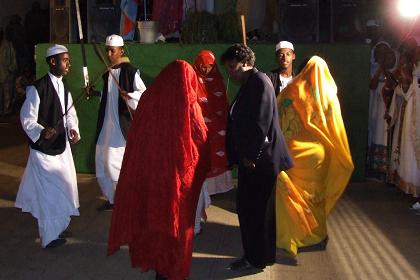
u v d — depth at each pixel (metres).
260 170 4.52
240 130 4.46
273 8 8.70
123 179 4.22
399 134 6.80
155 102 4.15
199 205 5.40
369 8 8.86
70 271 4.75
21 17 14.55
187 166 4.09
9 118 12.07
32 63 13.62
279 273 4.73
